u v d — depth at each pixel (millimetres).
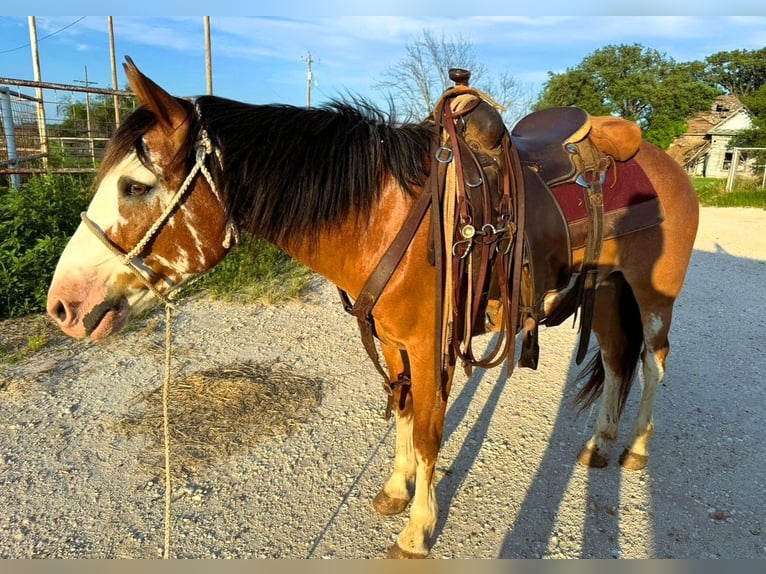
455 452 2762
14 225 4734
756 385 3555
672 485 2504
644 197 2250
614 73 37562
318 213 1659
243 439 2820
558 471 2607
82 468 2562
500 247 1764
